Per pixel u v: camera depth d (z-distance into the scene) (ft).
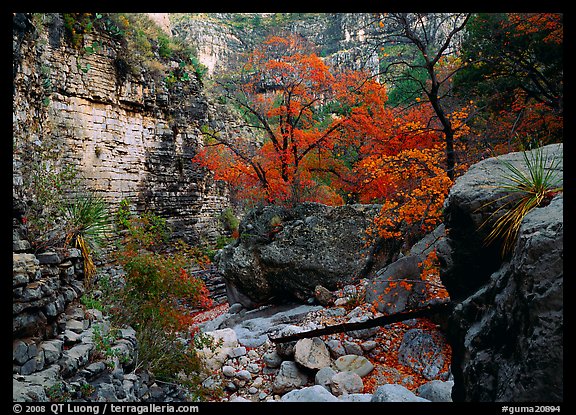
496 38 47.73
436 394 18.54
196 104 81.00
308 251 37.24
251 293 38.93
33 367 13.71
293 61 52.85
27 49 37.04
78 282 20.27
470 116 37.40
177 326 23.52
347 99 50.16
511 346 11.09
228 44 215.31
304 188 54.24
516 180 14.08
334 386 22.17
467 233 15.26
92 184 57.72
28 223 18.94
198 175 79.71
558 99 40.60
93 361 16.31
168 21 101.04
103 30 60.49
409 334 26.23
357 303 31.37
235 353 26.94
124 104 64.39
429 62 38.19
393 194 37.76
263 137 110.22
